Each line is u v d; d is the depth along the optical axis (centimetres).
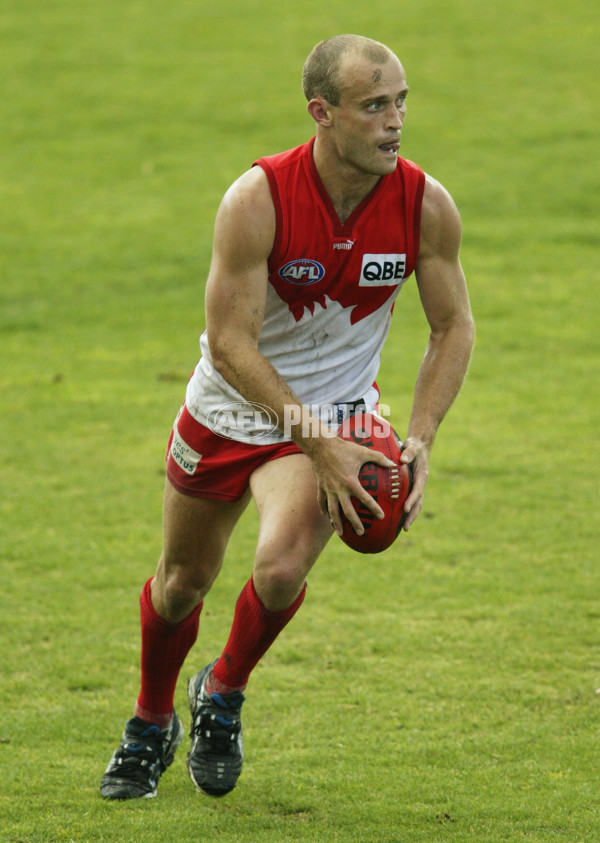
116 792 1333
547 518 2327
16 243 4759
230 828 1243
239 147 5978
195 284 4309
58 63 7350
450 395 1282
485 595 1962
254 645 1258
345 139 1150
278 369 1297
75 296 4178
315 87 1162
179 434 1330
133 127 6331
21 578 2052
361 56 1134
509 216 5012
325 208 1194
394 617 1881
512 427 2922
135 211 5150
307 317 1260
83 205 5244
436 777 1367
